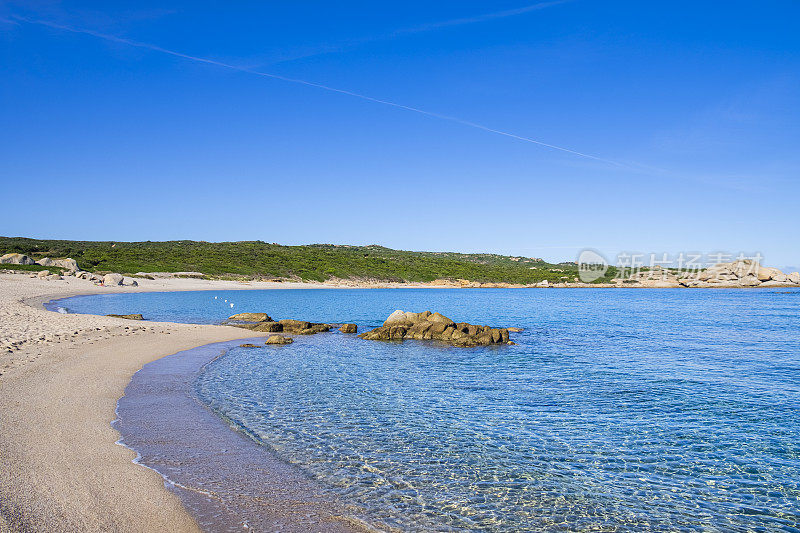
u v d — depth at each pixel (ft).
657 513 32.76
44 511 26.86
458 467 39.40
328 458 40.32
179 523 27.81
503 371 79.92
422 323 124.26
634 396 63.67
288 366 81.51
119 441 40.34
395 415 53.47
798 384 71.20
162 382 64.13
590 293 419.74
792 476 38.93
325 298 289.94
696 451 44.06
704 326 154.30
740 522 31.86
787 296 358.43
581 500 34.24
